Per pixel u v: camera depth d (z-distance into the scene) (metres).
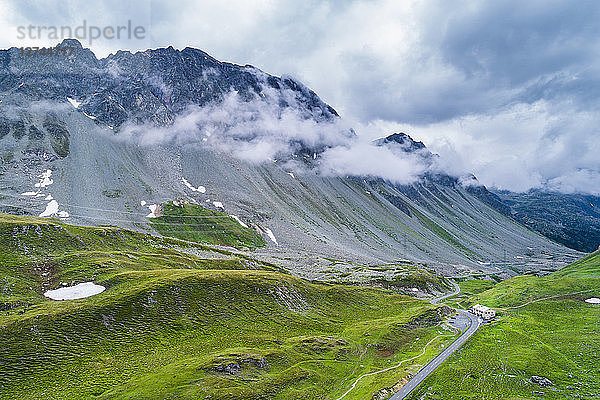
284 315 146.38
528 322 158.12
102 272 145.38
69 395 82.88
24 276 136.00
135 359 100.75
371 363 118.31
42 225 174.62
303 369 104.69
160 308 124.38
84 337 103.94
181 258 195.25
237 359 101.00
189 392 84.38
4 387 82.88
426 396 94.56
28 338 97.94
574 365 113.56
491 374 106.81
